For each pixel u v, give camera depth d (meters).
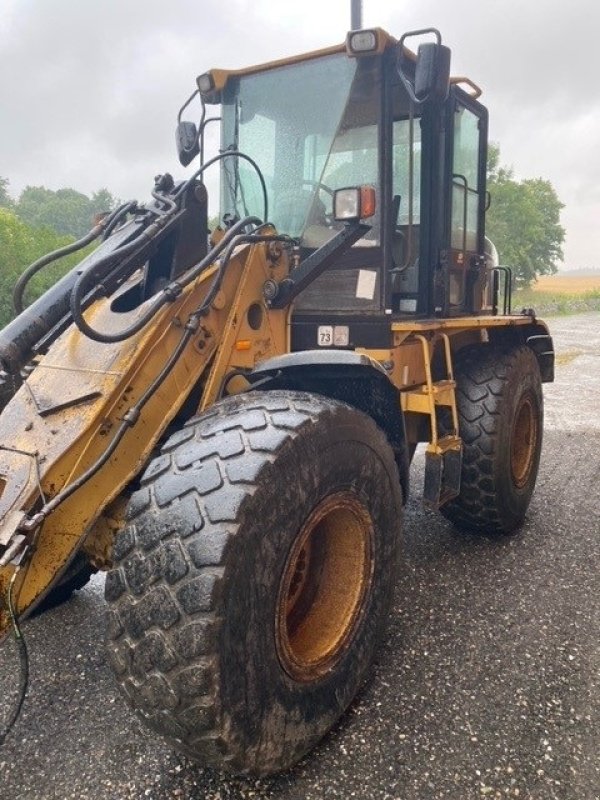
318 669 2.22
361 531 2.43
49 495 2.07
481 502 3.77
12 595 1.95
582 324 26.20
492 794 2.03
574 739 2.26
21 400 2.34
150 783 2.09
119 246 2.52
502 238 41.41
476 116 4.08
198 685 1.76
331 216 3.11
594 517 4.33
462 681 2.57
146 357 2.29
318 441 2.11
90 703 2.49
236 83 3.38
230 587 1.80
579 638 2.87
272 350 2.84
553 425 7.18
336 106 3.08
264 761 1.97
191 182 2.62
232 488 1.87
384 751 2.21
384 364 3.06
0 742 2.05
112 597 1.90
